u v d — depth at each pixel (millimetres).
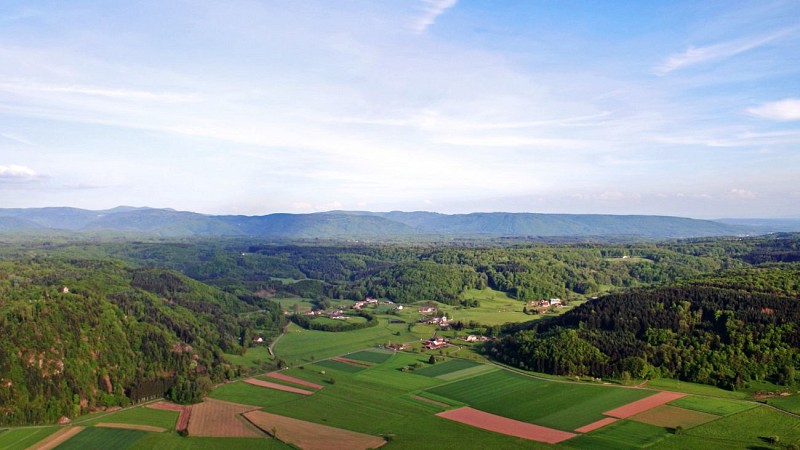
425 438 163500
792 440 152875
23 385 186750
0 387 182375
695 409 179000
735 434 158625
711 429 162625
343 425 177000
